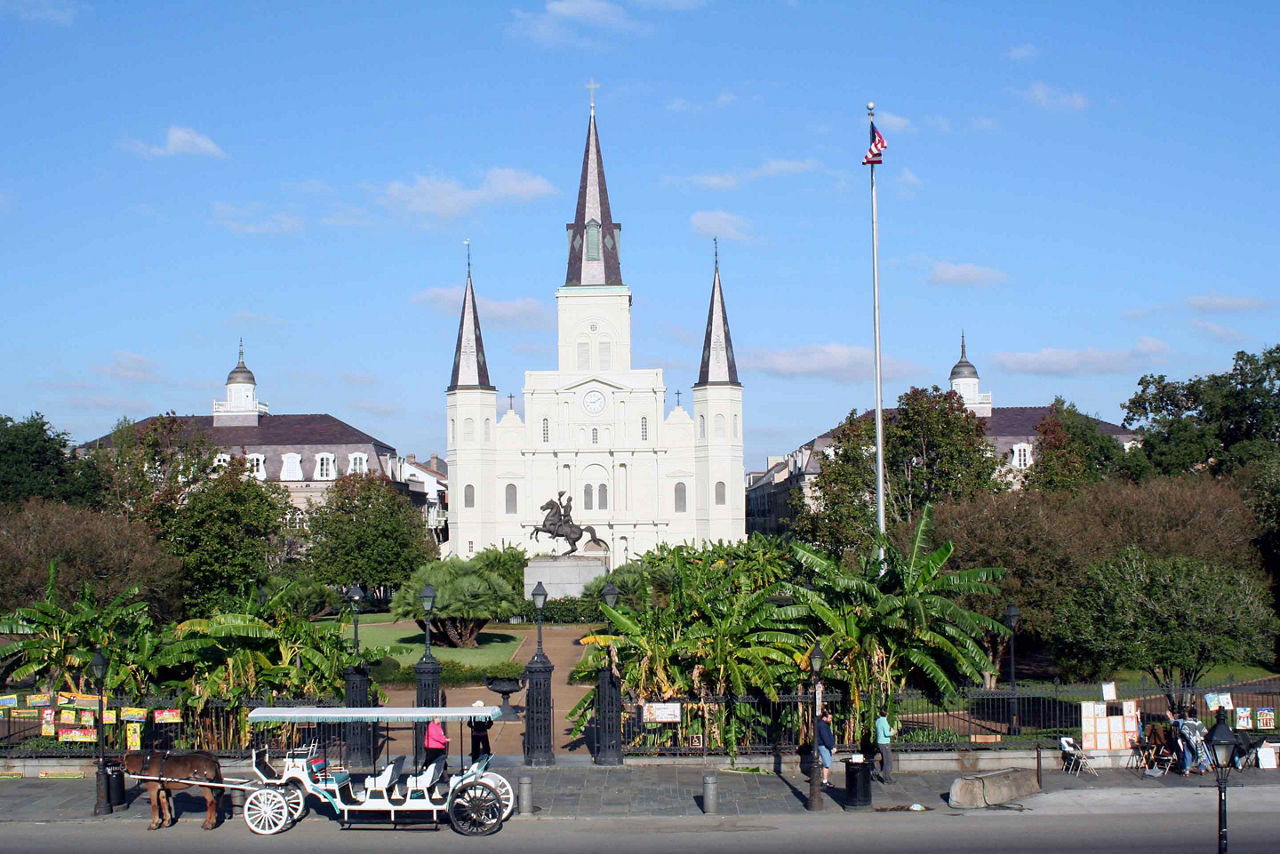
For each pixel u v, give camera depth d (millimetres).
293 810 23125
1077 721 32500
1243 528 47906
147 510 64688
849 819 23250
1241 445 70438
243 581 57031
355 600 34719
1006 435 109312
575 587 72812
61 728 27875
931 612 27719
